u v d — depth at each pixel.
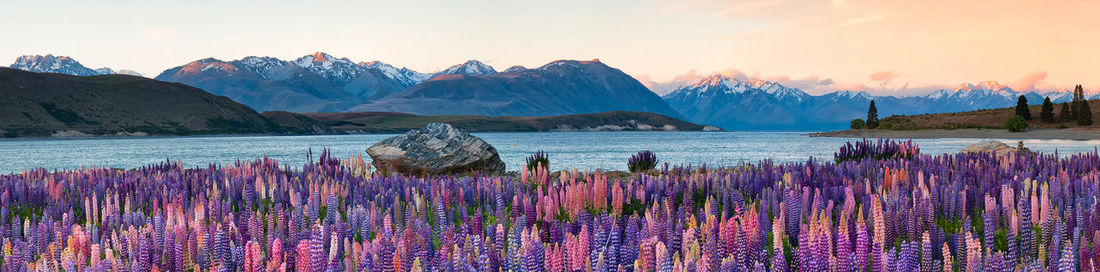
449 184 11.60
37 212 11.87
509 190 11.82
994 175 12.14
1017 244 7.64
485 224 9.17
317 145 138.50
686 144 119.81
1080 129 144.12
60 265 7.49
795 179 11.99
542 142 147.00
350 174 15.05
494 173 20.91
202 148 118.75
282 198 11.70
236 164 17.53
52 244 7.44
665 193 11.23
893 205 8.55
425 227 7.91
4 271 6.84
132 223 9.30
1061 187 10.57
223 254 7.12
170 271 7.15
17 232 8.99
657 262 5.92
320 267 6.41
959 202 9.16
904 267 6.05
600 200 10.05
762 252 6.61
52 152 98.94
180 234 7.47
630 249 6.58
